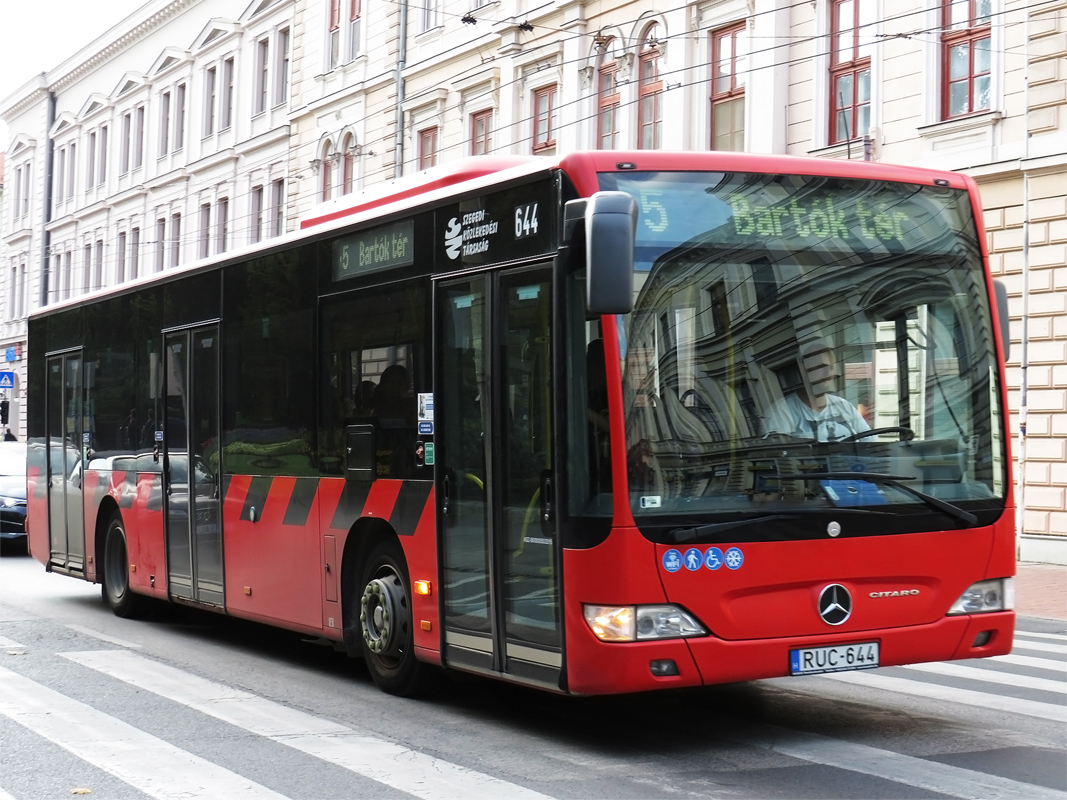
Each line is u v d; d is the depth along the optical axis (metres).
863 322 7.11
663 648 6.50
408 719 7.91
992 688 8.77
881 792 6.01
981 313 7.44
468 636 7.64
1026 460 18.39
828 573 6.81
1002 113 18.70
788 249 7.02
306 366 9.54
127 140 50.25
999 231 18.81
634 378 6.62
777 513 6.74
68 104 55.97
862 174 7.29
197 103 44.28
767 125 22.23
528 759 6.79
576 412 6.74
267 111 39.56
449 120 30.98
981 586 7.22
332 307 9.22
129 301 12.86
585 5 26.67
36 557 15.42
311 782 6.32
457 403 7.76
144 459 12.41
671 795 6.00
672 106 24.20
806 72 21.83
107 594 13.45
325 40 36.41
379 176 33.75
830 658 6.80
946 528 7.11
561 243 6.84
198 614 13.55
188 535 11.48
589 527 6.62
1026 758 6.68
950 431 7.22
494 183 7.51
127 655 10.65
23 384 57.66
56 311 14.95
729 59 23.41
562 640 6.77
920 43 19.84
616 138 25.83
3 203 63.06
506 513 7.27
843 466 6.92
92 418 13.83
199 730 7.58
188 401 11.50
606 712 8.07
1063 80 17.94
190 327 11.48
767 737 7.27
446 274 7.91
